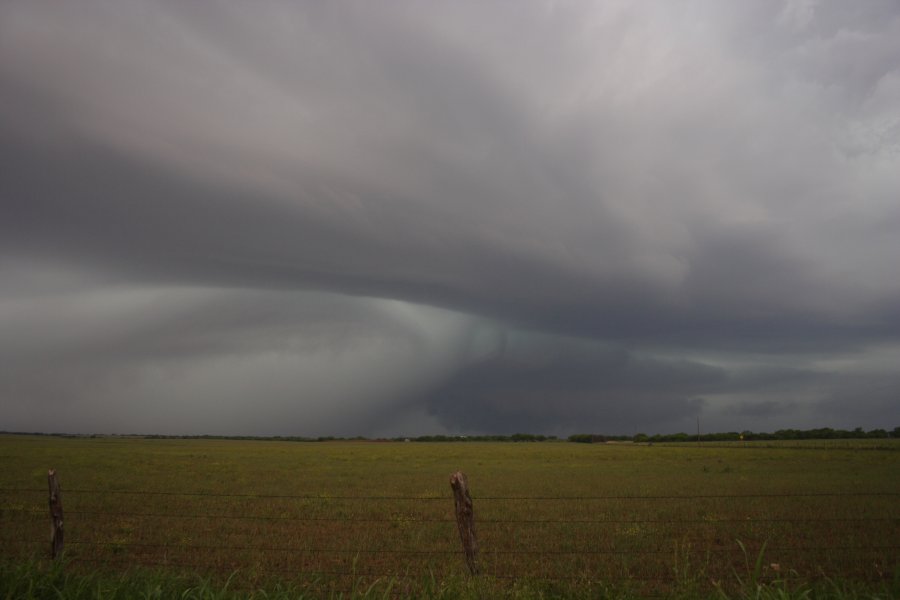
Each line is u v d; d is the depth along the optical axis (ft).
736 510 64.69
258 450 285.43
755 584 24.79
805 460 180.96
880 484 99.45
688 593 27.89
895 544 46.24
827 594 24.64
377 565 40.16
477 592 25.96
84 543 45.19
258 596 25.96
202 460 177.78
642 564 40.14
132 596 24.39
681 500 74.38
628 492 89.25
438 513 64.03
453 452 274.36
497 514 63.46
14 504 66.23
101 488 90.17
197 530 52.34
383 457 218.18
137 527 53.31
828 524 54.95
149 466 143.13
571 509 67.05
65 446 277.23
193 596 24.39
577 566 39.45
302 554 43.09
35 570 25.77
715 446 350.02
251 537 49.55
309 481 108.17
